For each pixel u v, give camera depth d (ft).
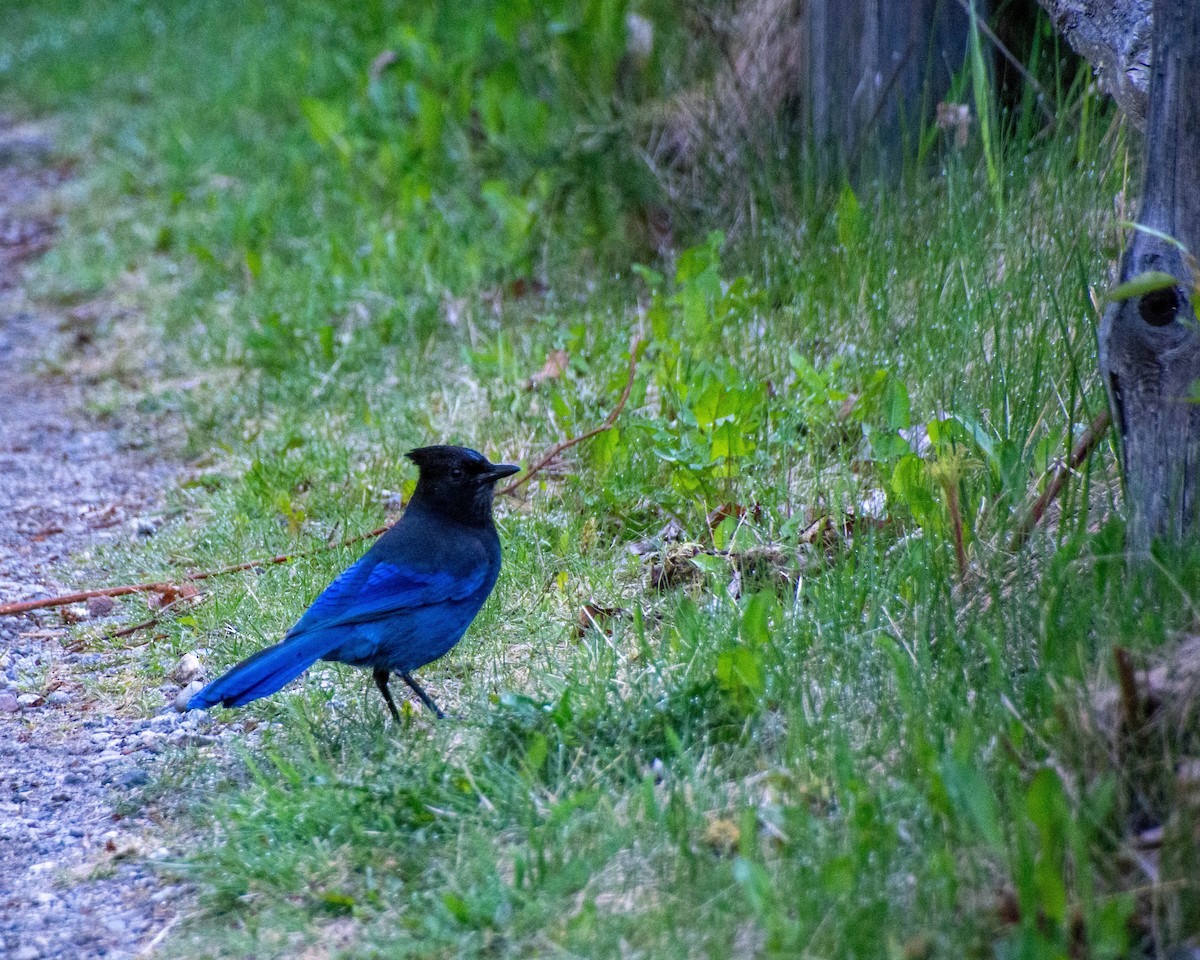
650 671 27.12
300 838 23.43
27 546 40.40
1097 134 39.55
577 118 59.47
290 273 58.08
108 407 51.03
